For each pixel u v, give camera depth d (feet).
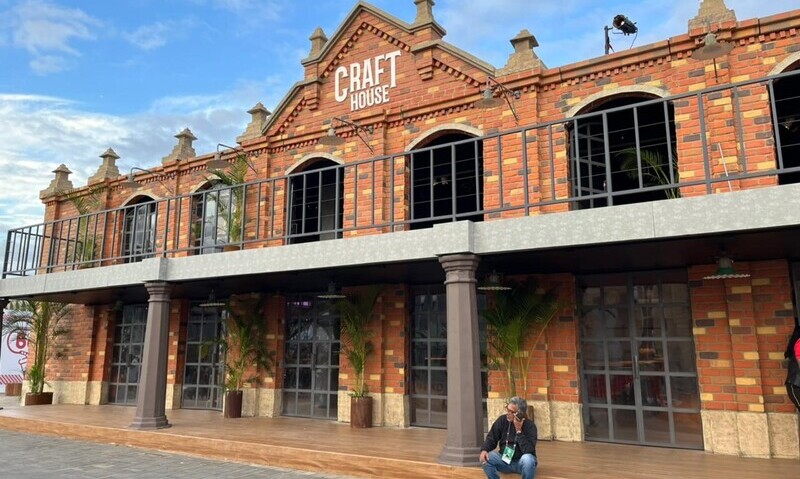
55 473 24.26
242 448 26.89
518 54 31.48
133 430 30.83
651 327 27.81
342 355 34.91
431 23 34.37
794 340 22.45
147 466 25.72
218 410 41.14
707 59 25.73
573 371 28.27
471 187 40.81
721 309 25.57
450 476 21.18
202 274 30.96
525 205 22.21
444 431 30.96
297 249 27.63
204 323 43.45
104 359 46.73
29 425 35.63
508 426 20.24
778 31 25.49
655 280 28.07
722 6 26.96
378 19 36.52
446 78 33.71
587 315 29.32
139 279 32.78
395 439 28.07
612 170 33.27
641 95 28.48
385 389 33.27
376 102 36.04
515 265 27.12
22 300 46.47
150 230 46.47
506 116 31.09
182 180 45.16
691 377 26.50
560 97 30.12
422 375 33.19
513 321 28.19
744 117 25.64
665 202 19.72
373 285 34.12
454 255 22.79
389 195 34.65
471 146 34.73
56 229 51.52
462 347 22.13
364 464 23.34
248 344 38.09
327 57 38.52
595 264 26.86
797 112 29.73
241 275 29.71
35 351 48.96
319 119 38.24
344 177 36.32
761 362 24.39
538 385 28.66
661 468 21.49
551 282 29.27
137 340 46.32
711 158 26.03
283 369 38.27
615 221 20.40
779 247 22.30
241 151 41.01
